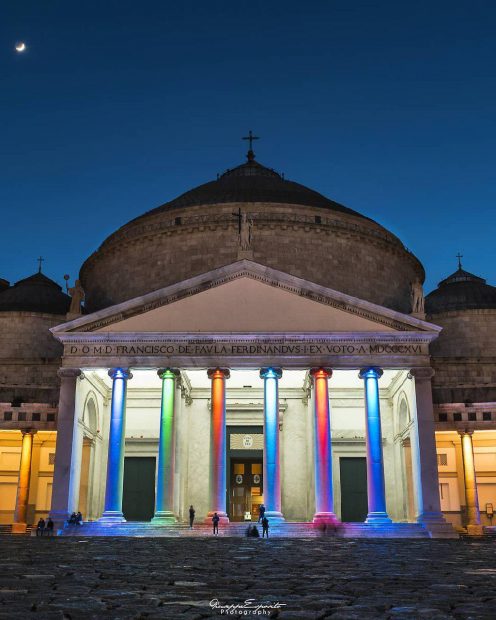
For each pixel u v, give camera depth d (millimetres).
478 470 44625
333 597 10266
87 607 9000
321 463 37875
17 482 44688
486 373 45250
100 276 55312
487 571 14820
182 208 52219
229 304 40062
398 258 54969
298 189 60062
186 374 44188
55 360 46500
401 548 24922
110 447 38219
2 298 54562
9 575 13266
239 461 47219
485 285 56500
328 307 40125
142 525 36562
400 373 43000
